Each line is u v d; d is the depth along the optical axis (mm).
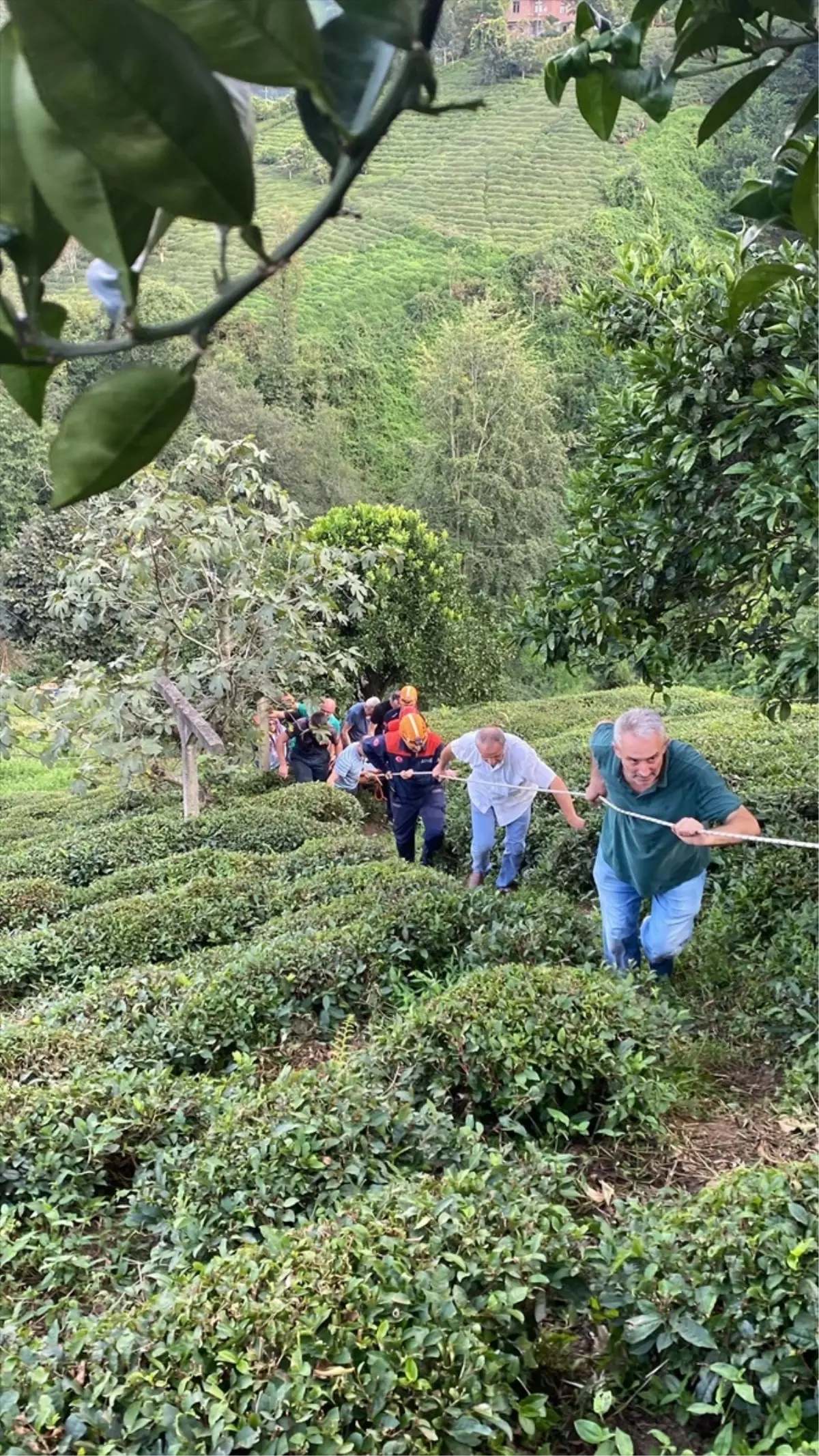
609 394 5000
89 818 11891
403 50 579
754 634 5152
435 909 5703
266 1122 3807
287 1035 4906
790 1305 2592
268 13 544
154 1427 2490
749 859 6234
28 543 21453
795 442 3824
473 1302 2789
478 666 15094
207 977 5531
